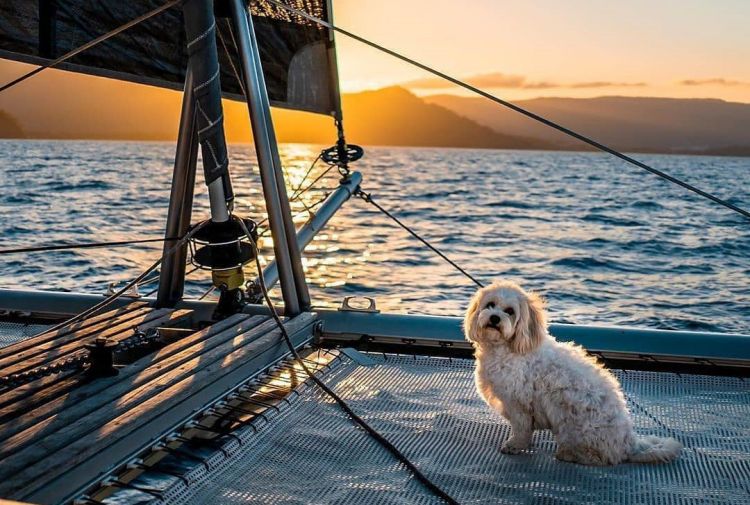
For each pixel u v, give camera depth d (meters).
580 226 22.69
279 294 9.92
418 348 5.06
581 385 3.37
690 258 16.41
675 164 121.31
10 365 3.92
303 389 4.20
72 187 31.39
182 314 5.08
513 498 3.04
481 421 3.88
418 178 52.59
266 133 5.03
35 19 4.73
